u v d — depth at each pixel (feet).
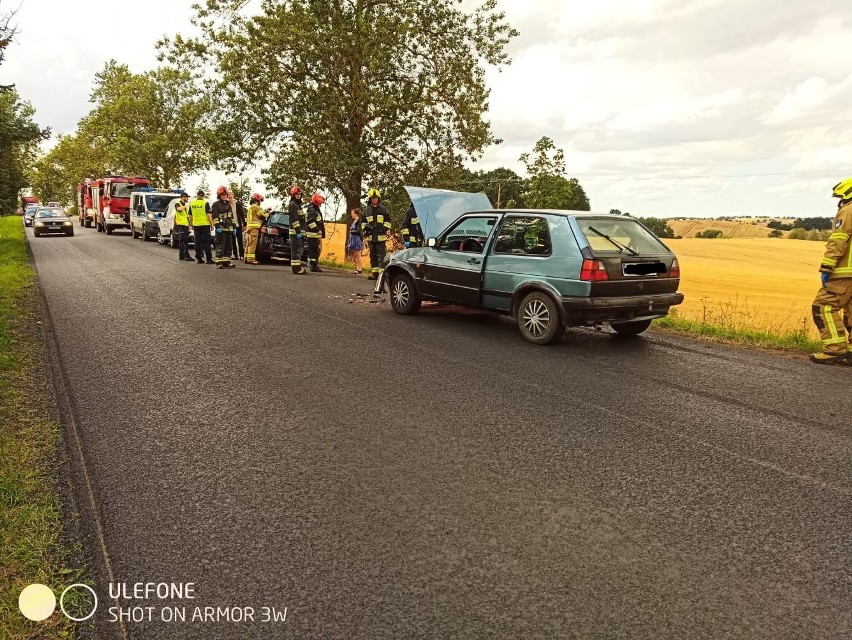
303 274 51.85
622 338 27.22
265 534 10.43
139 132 150.92
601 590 8.89
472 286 28.14
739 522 10.87
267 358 22.52
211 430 15.26
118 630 8.17
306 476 12.67
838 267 22.18
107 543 10.19
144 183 114.52
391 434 15.02
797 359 23.47
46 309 32.40
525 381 19.81
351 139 70.95
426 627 8.11
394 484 12.31
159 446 14.24
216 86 69.36
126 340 25.26
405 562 9.59
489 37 70.79
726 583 9.09
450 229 30.12
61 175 296.71
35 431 15.05
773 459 13.66
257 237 60.34
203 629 8.17
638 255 24.90
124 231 124.47
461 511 11.19
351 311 33.04
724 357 23.58
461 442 14.52
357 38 64.34
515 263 26.30
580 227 24.59
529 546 10.03
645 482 12.45
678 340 26.94
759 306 92.63
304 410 16.79
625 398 18.08
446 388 18.93
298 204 52.01
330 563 9.59
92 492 11.96
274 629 8.13
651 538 10.32
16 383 18.99
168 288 40.65
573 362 22.47
